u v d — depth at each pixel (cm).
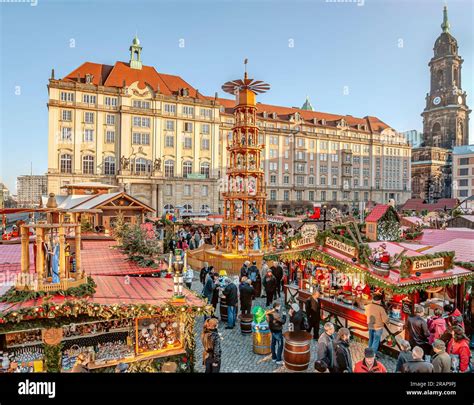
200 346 1120
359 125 9488
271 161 8044
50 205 772
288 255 1441
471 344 1098
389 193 9656
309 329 1166
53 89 5722
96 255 1452
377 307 1003
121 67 6494
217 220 3791
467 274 1118
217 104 6906
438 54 10131
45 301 714
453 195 8494
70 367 750
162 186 6269
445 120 10006
